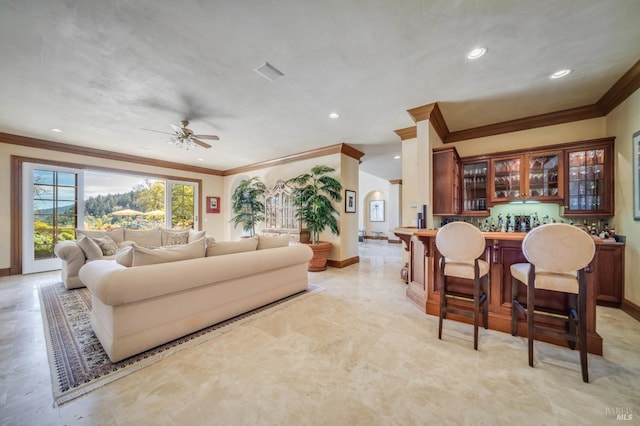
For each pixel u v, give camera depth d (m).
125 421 1.29
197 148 5.27
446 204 3.41
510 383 1.59
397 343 2.09
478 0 1.63
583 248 1.61
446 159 3.42
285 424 1.28
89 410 1.36
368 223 11.63
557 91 2.87
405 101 3.11
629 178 2.71
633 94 2.62
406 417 1.32
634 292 2.62
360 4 1.66
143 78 2.56
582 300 1.64
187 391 1.52
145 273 1.88
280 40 2.02
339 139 4.73
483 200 3.93
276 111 3.39
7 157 4.33
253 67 2.39
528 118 3.60
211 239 2.76
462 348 2.01
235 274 2.51
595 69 2.44
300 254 3.38
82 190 5.13
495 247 2.35
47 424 1.26
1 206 4.30
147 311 1.94
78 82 2.62
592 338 1.91
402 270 4.07
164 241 5.22
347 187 5.37
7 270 4.34
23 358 1.84
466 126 3.97
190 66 2.36
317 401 1.44
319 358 1.87
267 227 6.54
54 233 4.81
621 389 1.52
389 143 5.04
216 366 1.77
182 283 2.08
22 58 2.21
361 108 3.31
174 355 1.90
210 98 3.01
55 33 1.91
